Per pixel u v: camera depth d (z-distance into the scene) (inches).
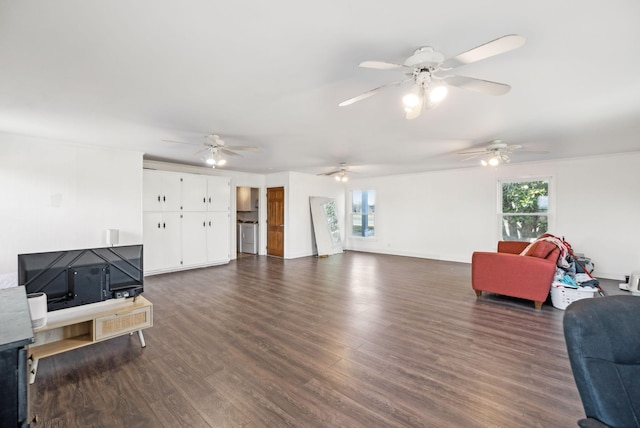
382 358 95.4
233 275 216.1
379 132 147.2
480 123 132.6
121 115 120.6
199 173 261.3
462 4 56.4
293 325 122.3
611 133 148.2
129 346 103.7
